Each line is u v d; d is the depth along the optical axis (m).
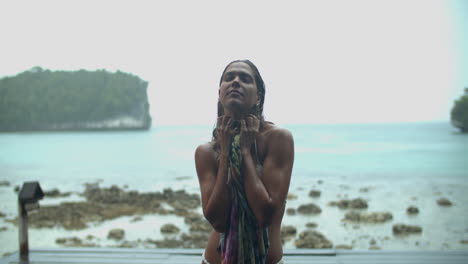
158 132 161.00
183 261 4.14
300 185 20.81
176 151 55.56
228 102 1.76
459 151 47.41
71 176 27.25
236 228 1.72
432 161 35.47
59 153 54.00
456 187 19.36
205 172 1.85
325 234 9.66
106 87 163.00
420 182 21.67
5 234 9.88
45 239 9.34
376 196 16.61
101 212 12.72
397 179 23.31
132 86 166.25
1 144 79.81
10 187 21.34
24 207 4.48
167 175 27.16
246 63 1.90
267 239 1.79
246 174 1.69
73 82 160.25
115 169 32.00
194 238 9.23
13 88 150.62
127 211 12.93
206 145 1.90
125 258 4.26
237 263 1.72
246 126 1.74
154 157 45.19
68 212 12.71
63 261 4.21
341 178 24.08
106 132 157.00
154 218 11.84
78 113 156.62
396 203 14.63
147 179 24.83
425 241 8.95
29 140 98.69
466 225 10.48
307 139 85.06
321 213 12.30
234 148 1.73
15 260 4.27
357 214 11.56
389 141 74.56
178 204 14.07
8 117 146.62
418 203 14.57
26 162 40.28
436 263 4.00
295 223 10.86
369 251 4.37
